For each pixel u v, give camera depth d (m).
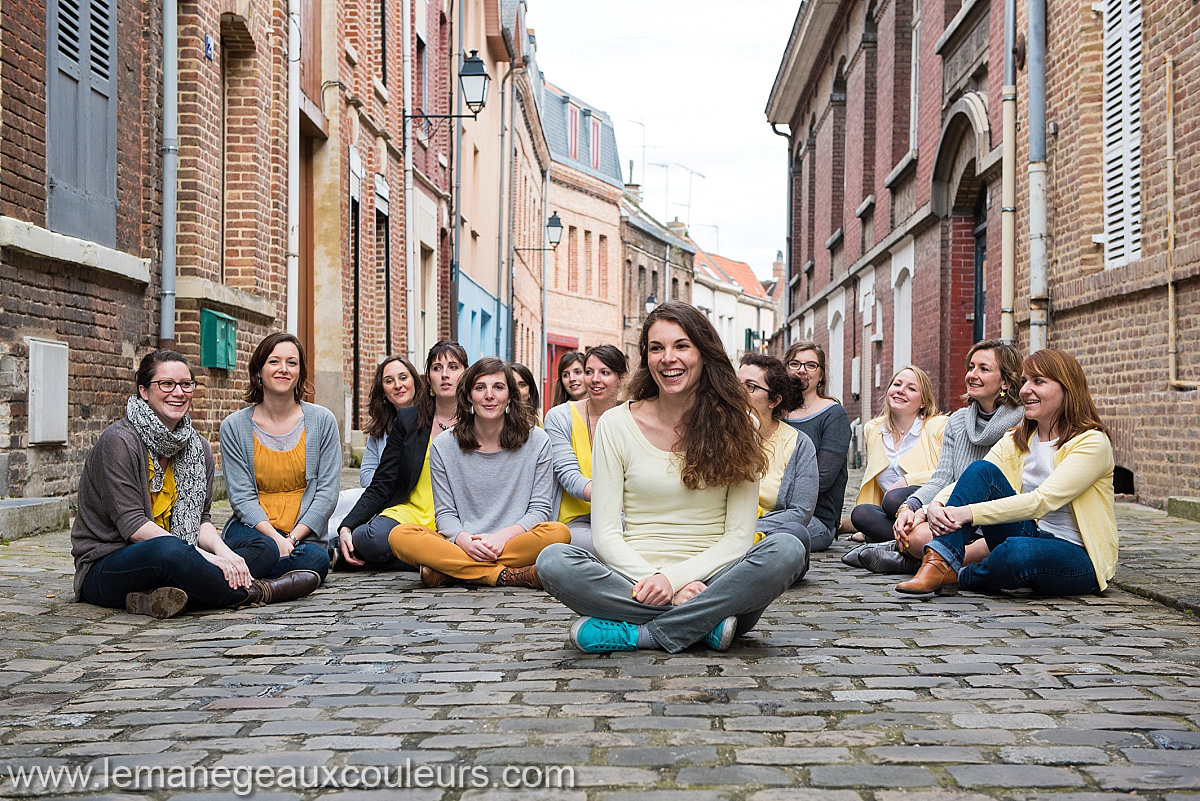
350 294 15.93
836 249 27.34
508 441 6.76
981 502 6.07
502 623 5.34
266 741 3.41
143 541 5.46
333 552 7.38
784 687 4.00
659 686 4.02
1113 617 5.41
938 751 3.25
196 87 10.83
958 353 16.52
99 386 9.29
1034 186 12.95
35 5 8.30
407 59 19.34
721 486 4.66
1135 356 11.04
